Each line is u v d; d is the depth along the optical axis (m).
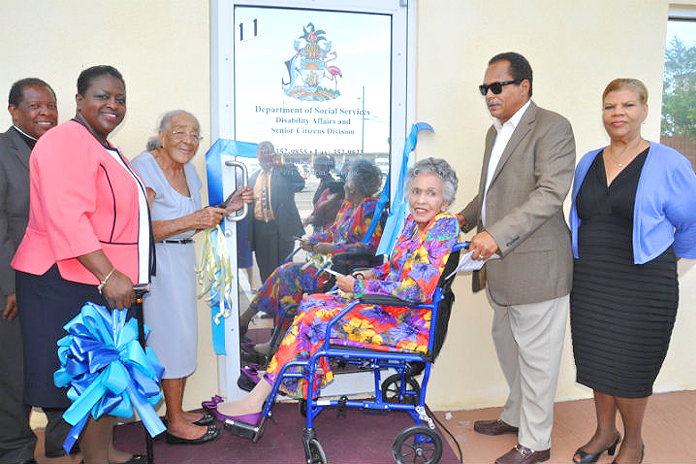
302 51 2.90
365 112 3.01
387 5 2.92
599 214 2.40
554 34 3.10
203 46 2.79
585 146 3.22
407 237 2.38
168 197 2.42
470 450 2.68
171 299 2.46
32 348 1.90
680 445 2.70
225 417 2.34
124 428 2.80
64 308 1.88
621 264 2.33
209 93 2.84
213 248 2.80
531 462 2.51
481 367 3.22
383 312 2.34
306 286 3.05
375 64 2.98
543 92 3.14
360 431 2.80
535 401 2.51
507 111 2.42
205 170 2.90
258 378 2.73
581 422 2.99
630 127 2.26
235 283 2.92
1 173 2.16
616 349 2.34
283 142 2.95
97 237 1.87
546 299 2.40
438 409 3.20
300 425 2.85
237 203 2.69
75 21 2.65
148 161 2.38
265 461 2.49
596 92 3.19
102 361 1.68
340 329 2.30
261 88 2.89
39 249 1.89
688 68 3.39
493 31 3.04
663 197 2.21
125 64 2.72
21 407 2.35
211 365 2.99
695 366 3.39
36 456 2.54
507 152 2.43
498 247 2.18
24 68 2.63
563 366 3.29
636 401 2.37
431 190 2.21
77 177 1.78
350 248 3.08
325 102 2.96
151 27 2.72
